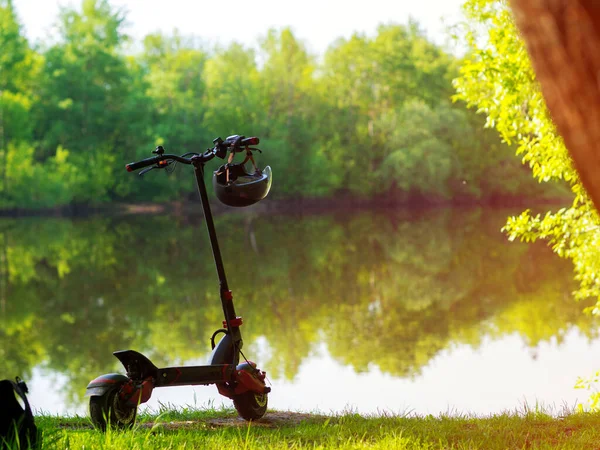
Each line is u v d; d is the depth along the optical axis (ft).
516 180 245.45
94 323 71.26
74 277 101.86
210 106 237.04
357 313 74.02
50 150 227.61
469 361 50.21
